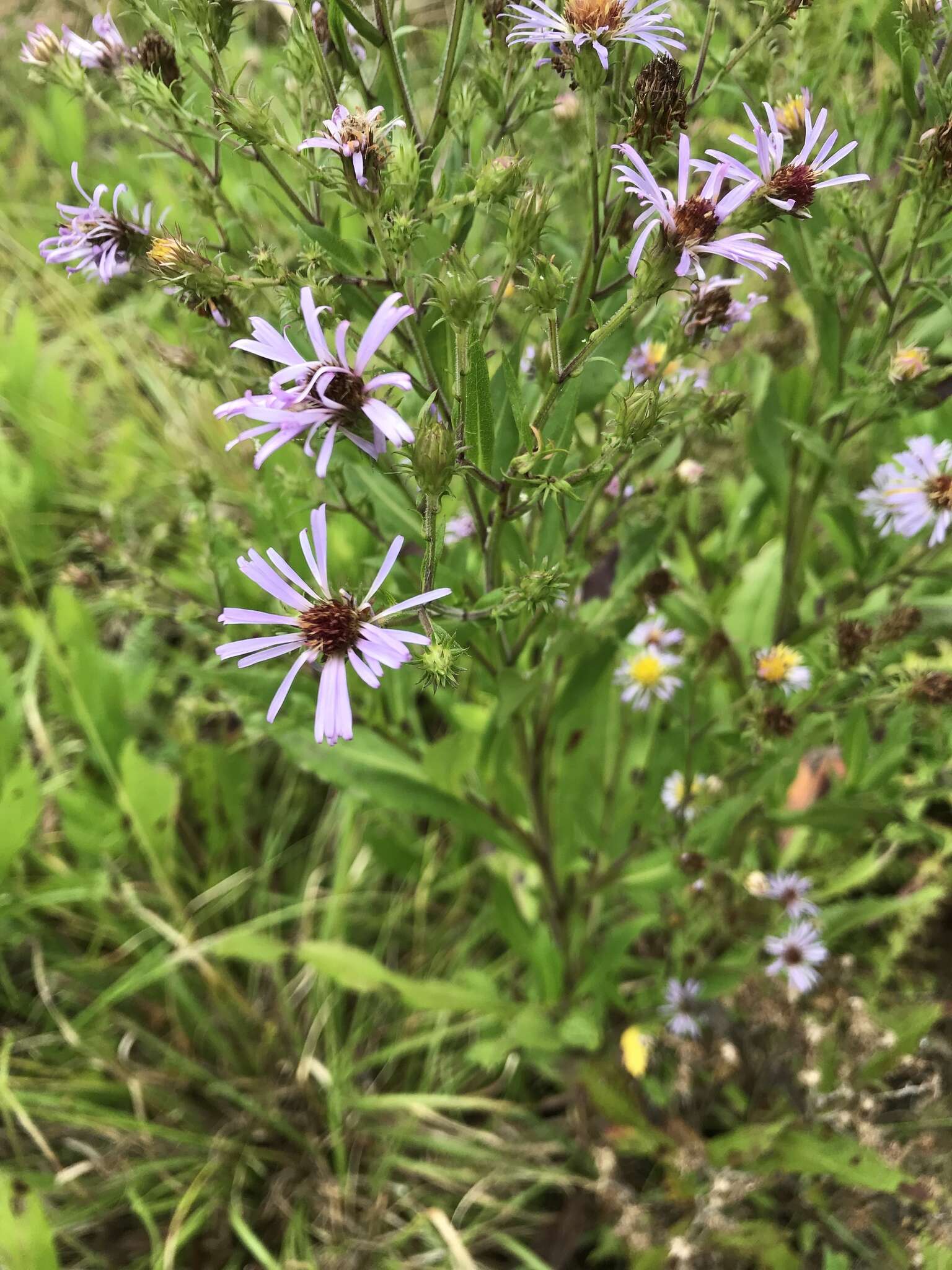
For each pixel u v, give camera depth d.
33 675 0.30
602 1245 0.24
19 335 0.36
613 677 0.24
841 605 0.23
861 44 0.20
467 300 0.13
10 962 0.29
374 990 0.24
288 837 0.32
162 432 0.38
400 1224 0.25
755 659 0.22
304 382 0.13
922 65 0.17
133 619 0.34
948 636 0.25
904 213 0.21
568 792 0.24
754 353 0.24
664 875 0.23
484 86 0.17
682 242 0.13
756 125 0.14
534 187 0.14
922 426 0.25
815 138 0.14
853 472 0.28
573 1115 0.26
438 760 0.21
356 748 0.23
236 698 0.23
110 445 0.38
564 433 0.16
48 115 0.44
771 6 0.15
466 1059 0.26
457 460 0.14
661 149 0.15
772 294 0.27
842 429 0.21
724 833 0.21
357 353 0.13
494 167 0.14
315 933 0.30
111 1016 0.27
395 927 0.30
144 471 0.37
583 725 0.24
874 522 0.23
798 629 0.24
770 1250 0.20
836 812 0.22
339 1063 0.27
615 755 0.27
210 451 0.37
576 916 0.26
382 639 0.14
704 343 0.17
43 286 0.42
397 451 0.13
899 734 0.21
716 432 0.18
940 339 0.19
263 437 0.20
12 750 0.29
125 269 0.17
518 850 0.24
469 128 0.17
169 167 0.33
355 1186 0.26
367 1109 0.27
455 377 0.15
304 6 0.14
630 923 0.24
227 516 0.35
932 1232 0.19
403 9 0.18
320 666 0.14
